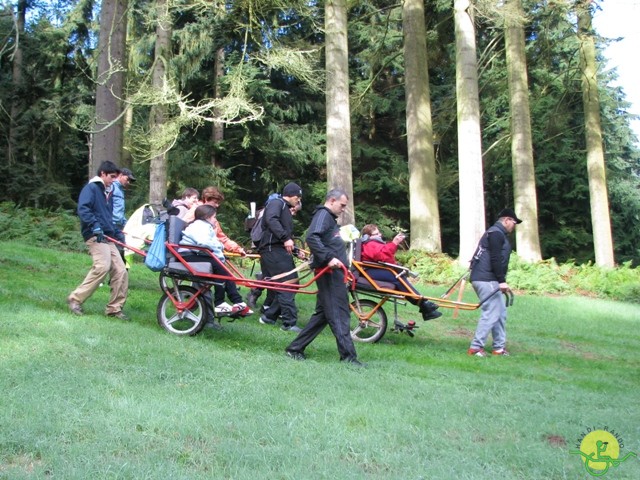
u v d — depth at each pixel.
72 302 7.84
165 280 8.74
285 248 8.33
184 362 6.09
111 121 15.02
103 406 4.59
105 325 7.32
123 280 8.12
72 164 28.75
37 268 11.79
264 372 6.04
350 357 6.95
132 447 3.91
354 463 3.98
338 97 17.64
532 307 14.88
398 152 32.62
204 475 3.57
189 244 7.57
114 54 15.55
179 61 25.23
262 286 7.45
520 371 7.77
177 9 17.98
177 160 25.33
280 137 27.58
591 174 24.83
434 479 3.75
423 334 10.16
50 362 5.55
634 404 6.43
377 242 8.88
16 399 4.52
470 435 4.76
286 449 4.05
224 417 4.60
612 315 14.75
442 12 24.83
